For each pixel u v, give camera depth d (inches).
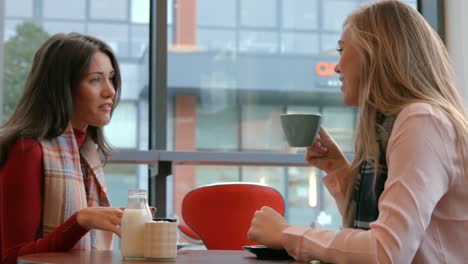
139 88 142.4
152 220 61.1
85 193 80.3
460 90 136.0
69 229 67.5
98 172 84.8
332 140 74.5
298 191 152.8
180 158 132.2
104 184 85.6
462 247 56.4
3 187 71.1
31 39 145.6
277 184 151.4
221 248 107.0
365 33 63.9
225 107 220.4
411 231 52.0
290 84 236.2
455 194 56.4
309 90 234.2
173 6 143.2
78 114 81.2
